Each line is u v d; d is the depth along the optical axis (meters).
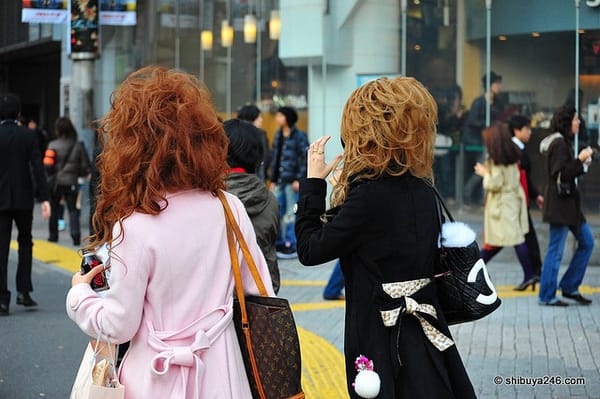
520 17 25.62
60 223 29.81
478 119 26.27
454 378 6.03
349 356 6.08
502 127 18.00
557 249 16.52
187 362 5.01
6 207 15.66
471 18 26.45
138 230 5.06
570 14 24.91
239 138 8.02
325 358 13.02
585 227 16.53
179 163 5.17
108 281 5.48
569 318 15.51
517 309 16.36
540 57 25.39
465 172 26.36
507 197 17.94
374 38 28.08
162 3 34.53
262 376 5.32
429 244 6.11
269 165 24.48
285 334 5.38
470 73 26.50
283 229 24.00
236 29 31.81
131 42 35.31
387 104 6.08
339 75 28.75
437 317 6.07
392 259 6.02
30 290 16.70
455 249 6.18
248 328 5.35
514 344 13.58
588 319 15.39
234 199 5.53
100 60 35.19
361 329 6.01
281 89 30.28
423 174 6.25
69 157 25.52
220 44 32.41
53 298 17.84
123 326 5.02
